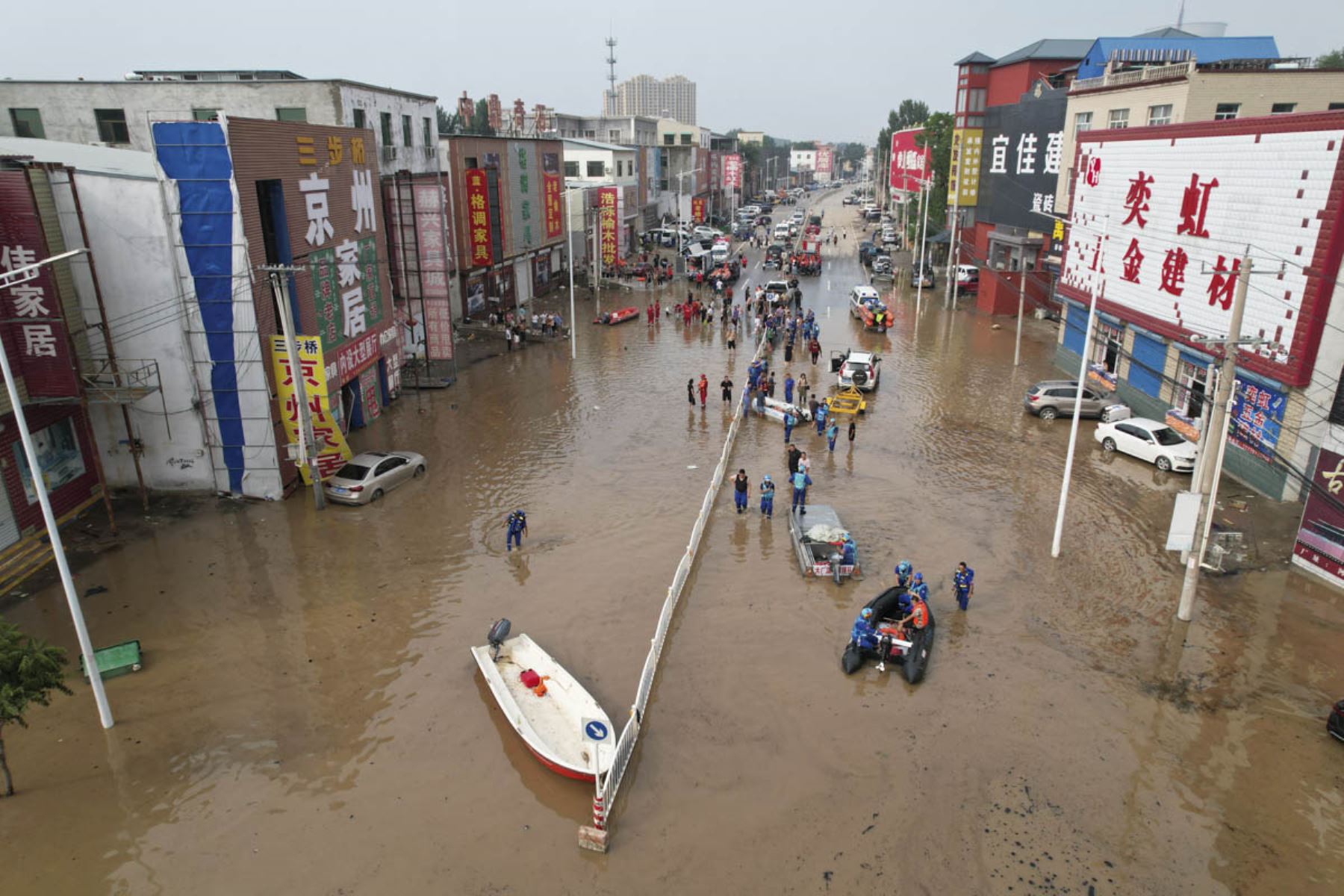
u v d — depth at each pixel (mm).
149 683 17469
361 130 33344
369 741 15828
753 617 20188
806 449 32062
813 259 78312
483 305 56438
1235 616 20031
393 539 24234
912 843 13461
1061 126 50750
